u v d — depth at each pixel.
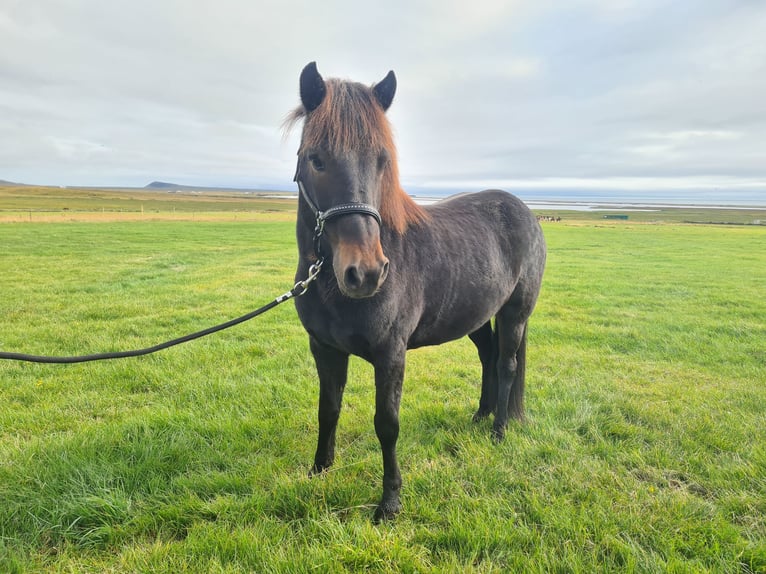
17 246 17.58
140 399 4.11
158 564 2.13
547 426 3.59
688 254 21.09
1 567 2.11
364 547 2.22
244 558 2.16
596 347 6.25
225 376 4.70
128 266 13.30
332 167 2.10
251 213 59.44
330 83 2.30
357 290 1.99
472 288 2.98
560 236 32.72
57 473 2.74
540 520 2.47
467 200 3.52
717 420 3.76
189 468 2.96
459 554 2.22
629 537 2.31
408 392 4.46
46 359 2.23
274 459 3.06
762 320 7.93
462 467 2.98
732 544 2.27
